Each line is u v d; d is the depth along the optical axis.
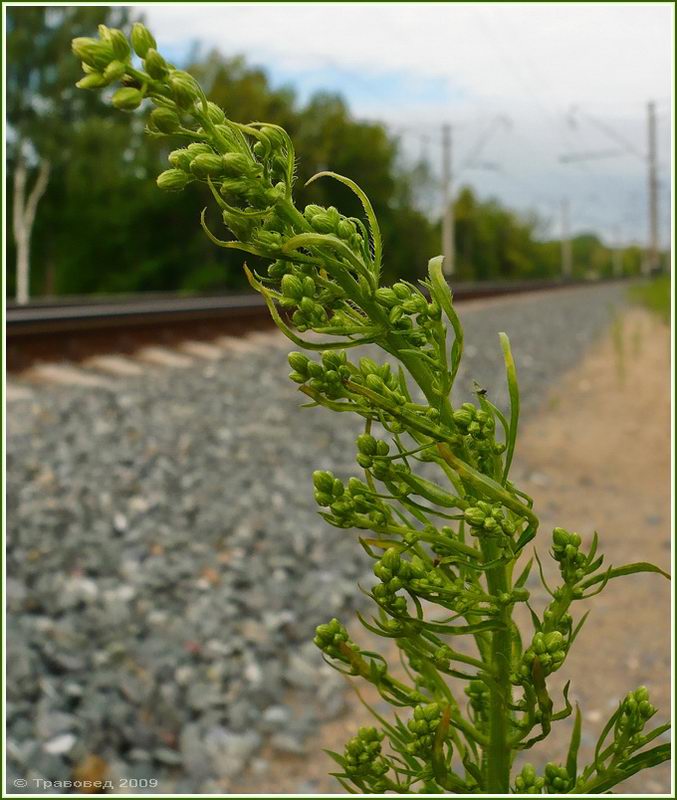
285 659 4.91
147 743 4.00
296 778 3.94
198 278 43.66
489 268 82.69
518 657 1.32
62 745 3.84
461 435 1.20
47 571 5.29
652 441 10.07
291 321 1.13
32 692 4.16
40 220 42.44
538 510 7.61
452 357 1.20
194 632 4.89
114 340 11.41
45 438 7.52
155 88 1.01
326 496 1.26
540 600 5.75
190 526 6.25
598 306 31.47
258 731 4.27
